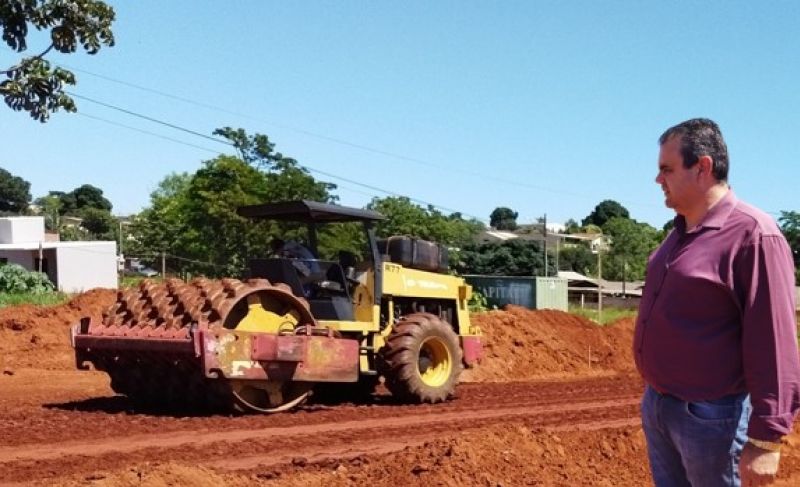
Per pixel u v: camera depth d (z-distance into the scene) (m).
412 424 11.05
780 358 3.64
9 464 7.95
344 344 11.97
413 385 12.89
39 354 19.25
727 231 3.80
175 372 11.29
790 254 3.78
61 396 13.40
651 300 4.01
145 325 11.35
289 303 11.69
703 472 3.90
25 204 106.38
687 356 3.85
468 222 78.50
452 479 7.53
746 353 3.71
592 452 9.08
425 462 7.88
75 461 8.12
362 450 9.10
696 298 3.82
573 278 63.75
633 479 8.62
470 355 14.53
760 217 3.77
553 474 8.26
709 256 3.81
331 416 11.56
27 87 10.84
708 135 3.87
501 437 8.66
